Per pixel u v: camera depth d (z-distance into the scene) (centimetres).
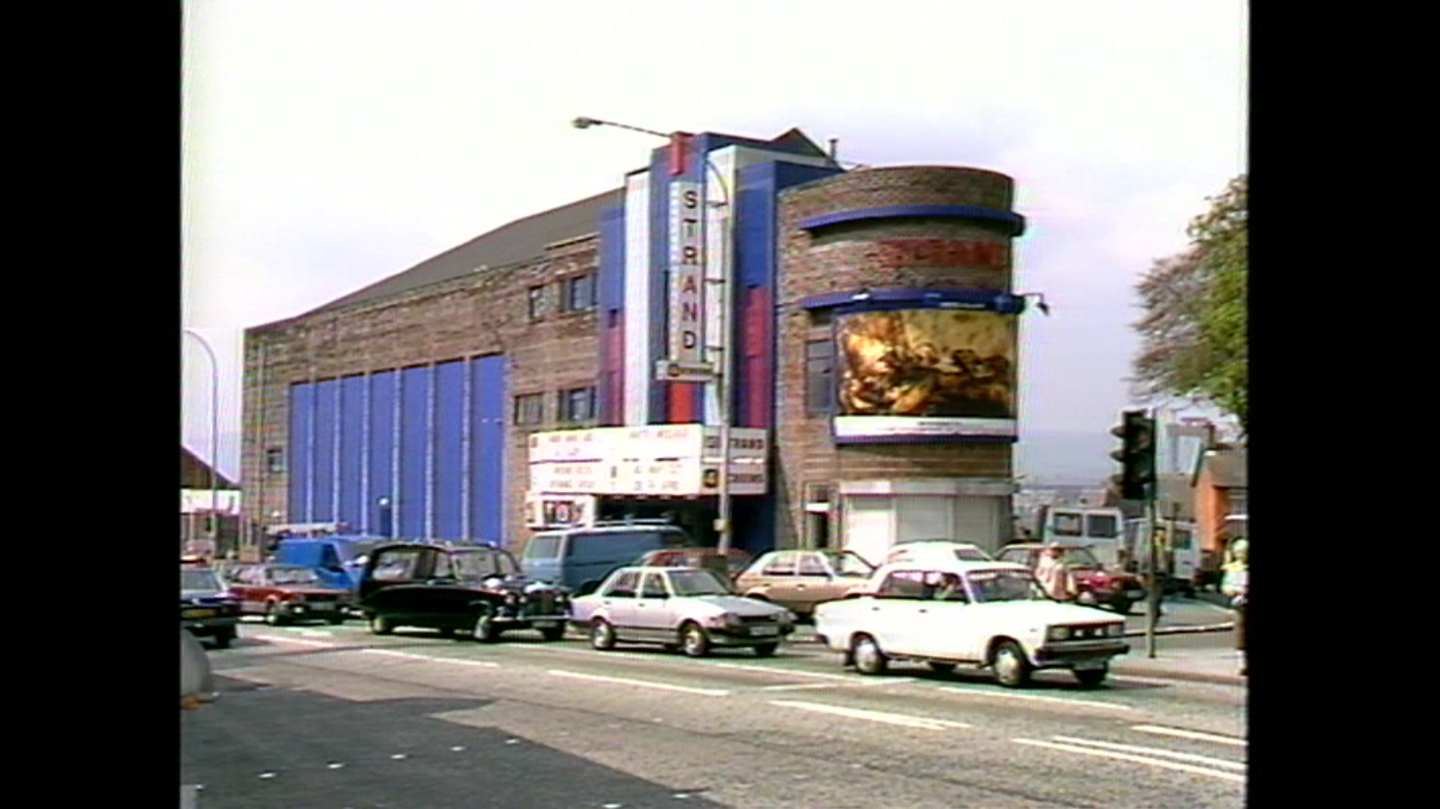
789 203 4050
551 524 4525
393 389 5706
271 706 1816
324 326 6116
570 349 4847
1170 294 2867
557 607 2934
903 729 1495
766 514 4072
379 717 1692
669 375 4072
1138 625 2986
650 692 1889
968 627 1923
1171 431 3781
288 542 4191
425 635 3158
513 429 5097
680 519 4241
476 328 5300
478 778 1245
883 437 3772
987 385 3788
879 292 3784
